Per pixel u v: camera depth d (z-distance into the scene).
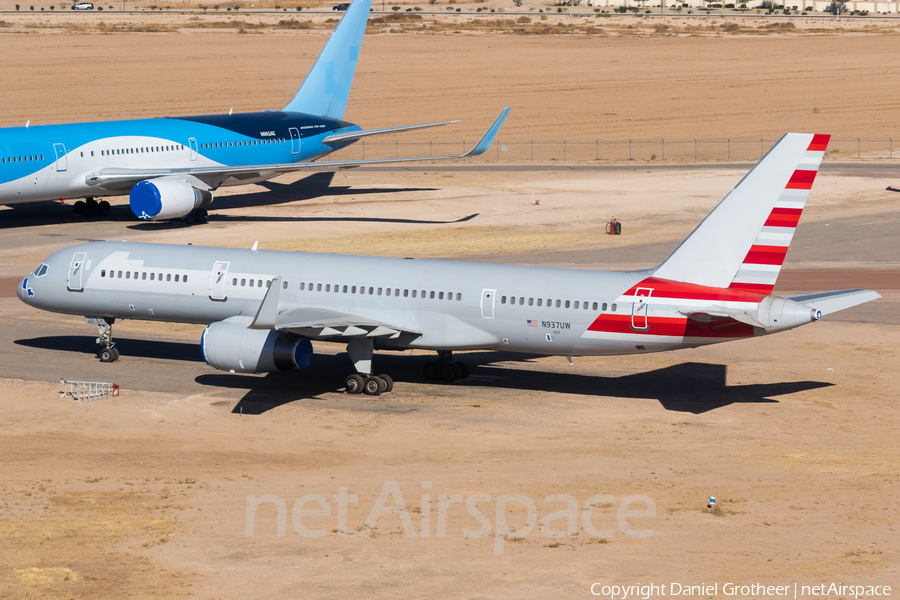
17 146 196.88
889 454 93.25
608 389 115.19
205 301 117.56
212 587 66.38
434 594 65.25
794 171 97.69
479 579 67.44
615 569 68.81
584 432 100.25
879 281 170.88
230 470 89.62
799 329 142.25
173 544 73.38
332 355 129.25
